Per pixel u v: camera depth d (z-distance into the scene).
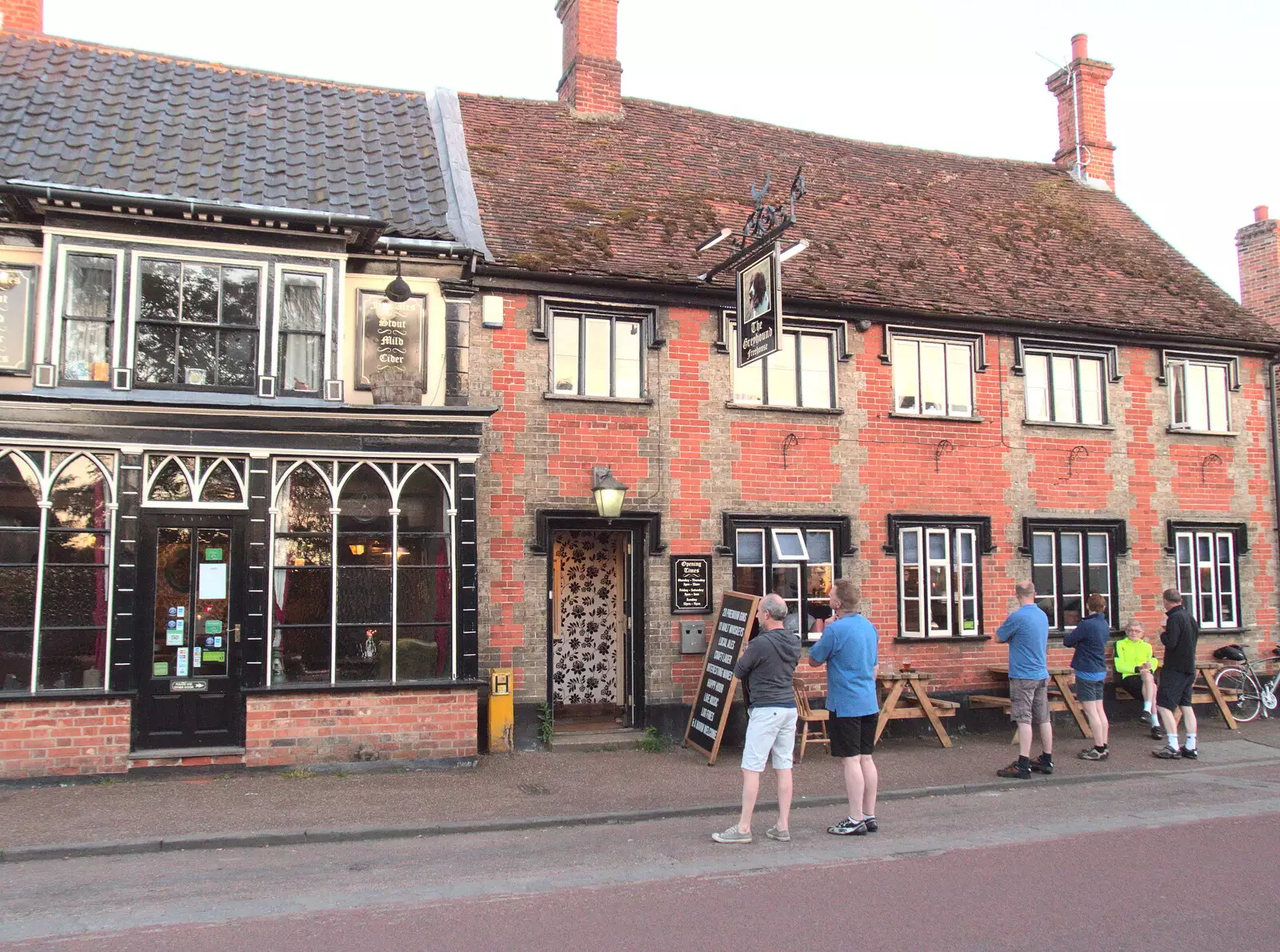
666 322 11.62
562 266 11.04
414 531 9.79
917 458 12.53
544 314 11.07
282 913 5.53
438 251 10.25
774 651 7.17
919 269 13.50
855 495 12.19
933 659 12.27
